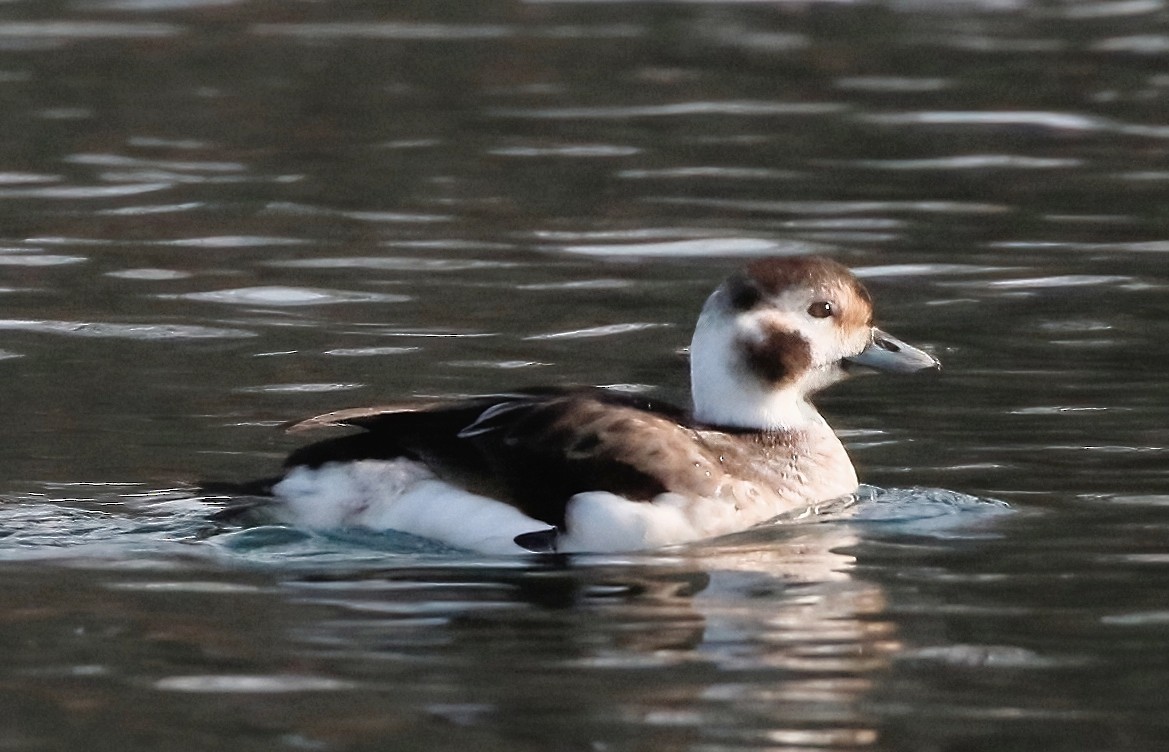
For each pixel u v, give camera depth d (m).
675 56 26.47
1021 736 8.02
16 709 8.22
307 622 9.28
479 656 8.86
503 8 29.47
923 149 21.83
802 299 11.78
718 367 11.70
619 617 9.39
